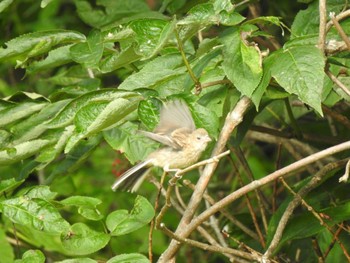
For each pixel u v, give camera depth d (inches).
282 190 571.8
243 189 356.5
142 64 444.5
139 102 361.7
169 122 351.6
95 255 558.9
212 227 503.5
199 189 369.1
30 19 639.1
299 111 498.9
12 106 416.8
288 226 414.0
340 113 492.1
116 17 510.6
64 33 409.4
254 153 652.7
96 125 358.0
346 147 347.6
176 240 362.9
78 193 559.5
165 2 479.2
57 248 527.8
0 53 408.5
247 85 356.5
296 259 474.0
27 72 440.8
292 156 584.7
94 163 673.6
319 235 465.1
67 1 668.1
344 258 455.8
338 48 372.8
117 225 405.1
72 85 466.9
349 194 471.5
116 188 343.6
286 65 355.9
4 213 407.5
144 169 347.9
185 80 388.5
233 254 379.9
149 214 405.7
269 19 375.2
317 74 350.6
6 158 417.1
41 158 420.8
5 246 510.0
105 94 364.8
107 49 416.5
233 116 370.6
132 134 424.8
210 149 403.5
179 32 359.9
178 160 342.6
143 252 534.3
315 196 446.0
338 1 419.2
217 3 364.2
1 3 449.7
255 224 450.6
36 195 418.9
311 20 409.7
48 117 418.9
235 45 366.3
